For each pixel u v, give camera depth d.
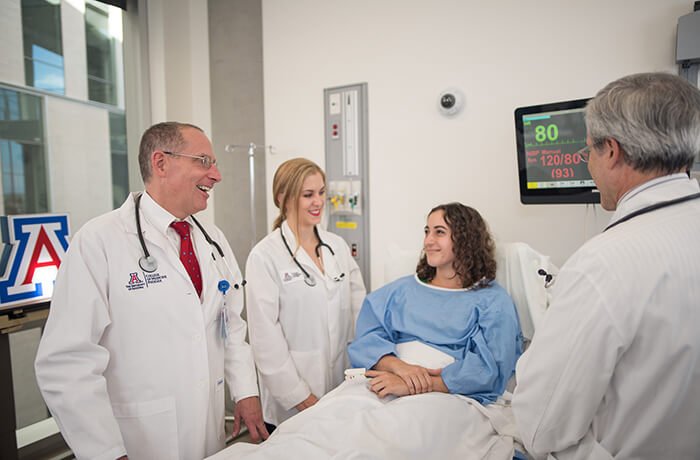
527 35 1.80
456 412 1.24
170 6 2.82
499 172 1.91
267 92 2.52
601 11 1.66
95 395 1.04
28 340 2.30
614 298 0.76
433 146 2.05
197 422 1.25
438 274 1.73
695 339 0.74
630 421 0.79
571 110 1.49
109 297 1.14
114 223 1.21
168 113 2.85
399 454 1.08
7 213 2.24
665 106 0.77
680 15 1.52
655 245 0.76
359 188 2.24
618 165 0.84
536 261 1.62
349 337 1.94
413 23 2.05
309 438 1.12
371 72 2.18
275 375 1.66
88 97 2.59
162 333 1.19
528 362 0.89
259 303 1.68
